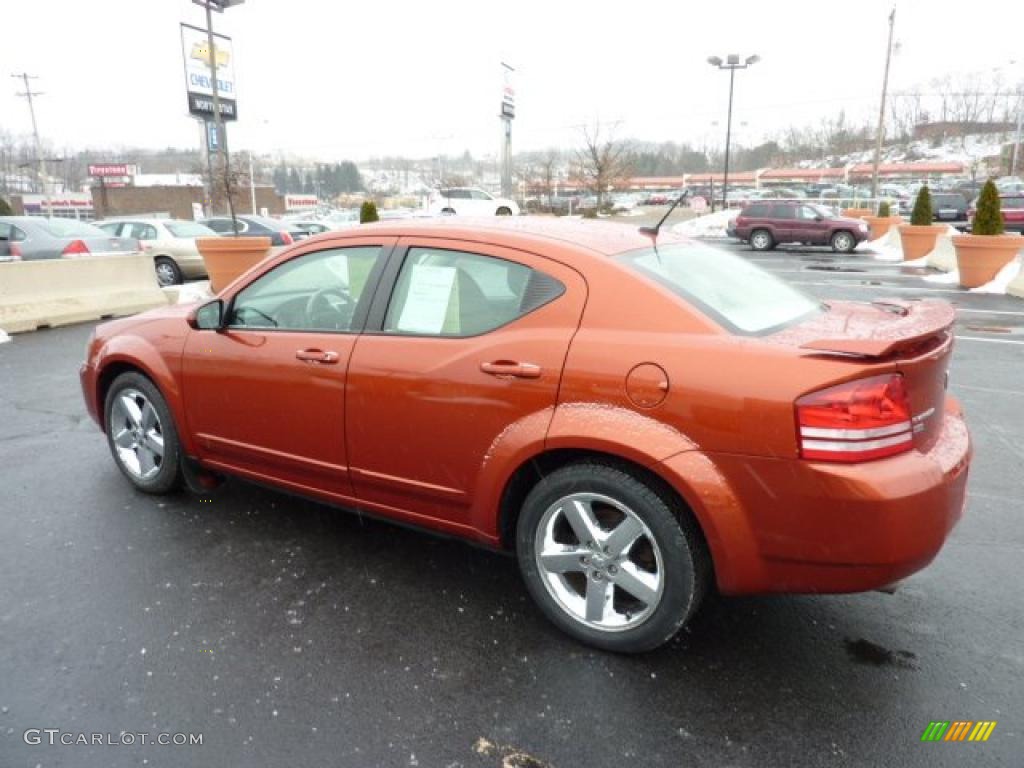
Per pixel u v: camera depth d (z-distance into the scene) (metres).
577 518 2.74
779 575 2.44
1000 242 13.24
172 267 14.80
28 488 4.30
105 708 2.48
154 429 4.12
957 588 3.25
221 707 2.49
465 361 2.87
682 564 2.54
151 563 3.44
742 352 2.44
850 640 2.87
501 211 34.44
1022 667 2.71
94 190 63.03
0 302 9.48
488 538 2.96
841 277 15.90
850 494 2.26
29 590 3.19
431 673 2.67
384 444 3.10
